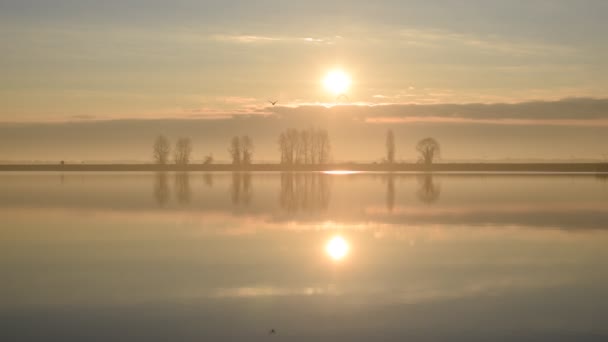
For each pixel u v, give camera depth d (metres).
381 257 25.78
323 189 69.69
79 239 30.69
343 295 19.67
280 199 54.66
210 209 45.12
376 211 43.78
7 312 17.94
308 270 23.17
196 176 113.44
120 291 20.16
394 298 19.33
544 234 32.47
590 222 37.59
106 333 16.20
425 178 104.25
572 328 16.53
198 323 16.97
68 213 42.53
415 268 23.59
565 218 39.75
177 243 29.33
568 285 20.92
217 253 26.66
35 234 32.41
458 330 16.39
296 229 34.19
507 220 38.56
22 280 21.64
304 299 19.22
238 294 19.78
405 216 40.62
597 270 23.25
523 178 106.19
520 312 17.88
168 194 61.34
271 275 22.39
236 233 32.59
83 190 68.69
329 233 32.62
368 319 17.28
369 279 21.77
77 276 22.25
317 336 15.99
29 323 16.97
